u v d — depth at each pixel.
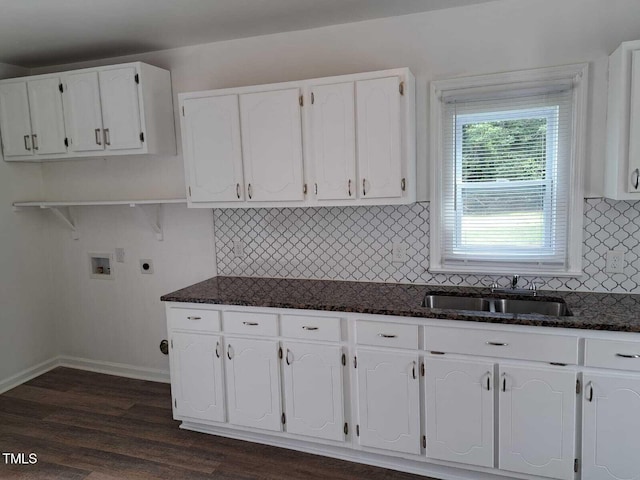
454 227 2.84
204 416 2.90
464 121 2.75
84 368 4.02
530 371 2.19
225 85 3.25
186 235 3.52
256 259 3.33
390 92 2.56
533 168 2.66
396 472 2.53
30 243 3.84
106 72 3.12
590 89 2.51
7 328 3.66
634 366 2.05
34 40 3.05
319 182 2.76
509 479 2.34
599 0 2.46
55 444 2.86
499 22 2.63
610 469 2.13
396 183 2.61
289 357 2.65
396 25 2.82
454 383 2.33
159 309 3.69
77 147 3.26
